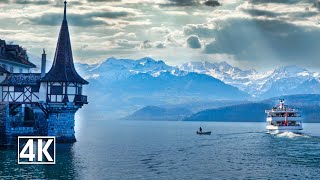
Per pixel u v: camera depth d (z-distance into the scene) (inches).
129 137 7278.5
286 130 6924.2
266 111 7219.5
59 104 4042.8
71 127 4114.2
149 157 3964.1
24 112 4065.0
